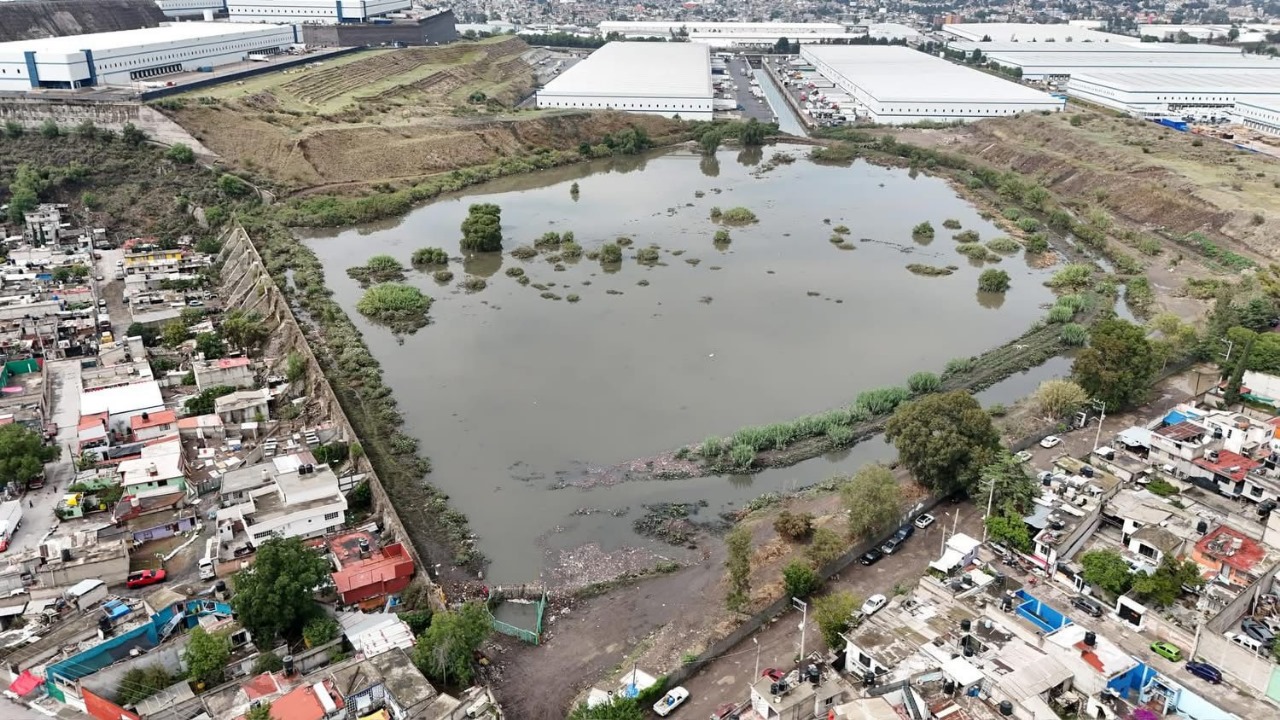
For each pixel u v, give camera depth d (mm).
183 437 128875
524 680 87250
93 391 137500
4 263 197250
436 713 77938
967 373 158625
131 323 170750
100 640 88125
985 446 115938
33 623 90938
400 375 158125
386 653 84188
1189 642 85438
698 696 84562
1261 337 151875
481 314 187125
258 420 135750
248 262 199625
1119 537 104062
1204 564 95750
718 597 99625
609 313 187750
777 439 133500
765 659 89625
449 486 123625
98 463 120750
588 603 99688
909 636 85438
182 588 98062
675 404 147750
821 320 184750
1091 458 120625
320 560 92000
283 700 78188
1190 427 123188
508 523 115000
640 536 112625
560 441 135750
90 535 103688
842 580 101188
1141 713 77625
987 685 77062
